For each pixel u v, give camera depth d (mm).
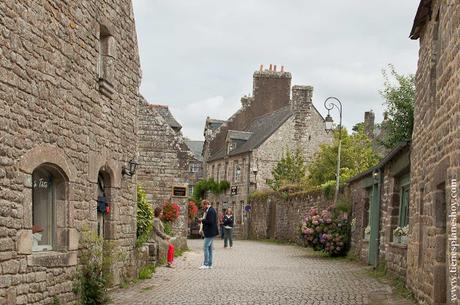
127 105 11867
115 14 10953
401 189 13344
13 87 7074
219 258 18906
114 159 11031
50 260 8117
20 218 7250
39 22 7762
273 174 35812
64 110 8555
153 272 14156
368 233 16656
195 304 9625
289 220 28719
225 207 41875
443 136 7758
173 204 19766
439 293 7965
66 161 8617
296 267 15930
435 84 8969
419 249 9828
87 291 9336
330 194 22344
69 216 8742
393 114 19359
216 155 45969
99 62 10266
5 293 6898
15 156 7129
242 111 46594
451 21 7230
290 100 43688
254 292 11016
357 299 10188
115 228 11133
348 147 31125
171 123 26562
